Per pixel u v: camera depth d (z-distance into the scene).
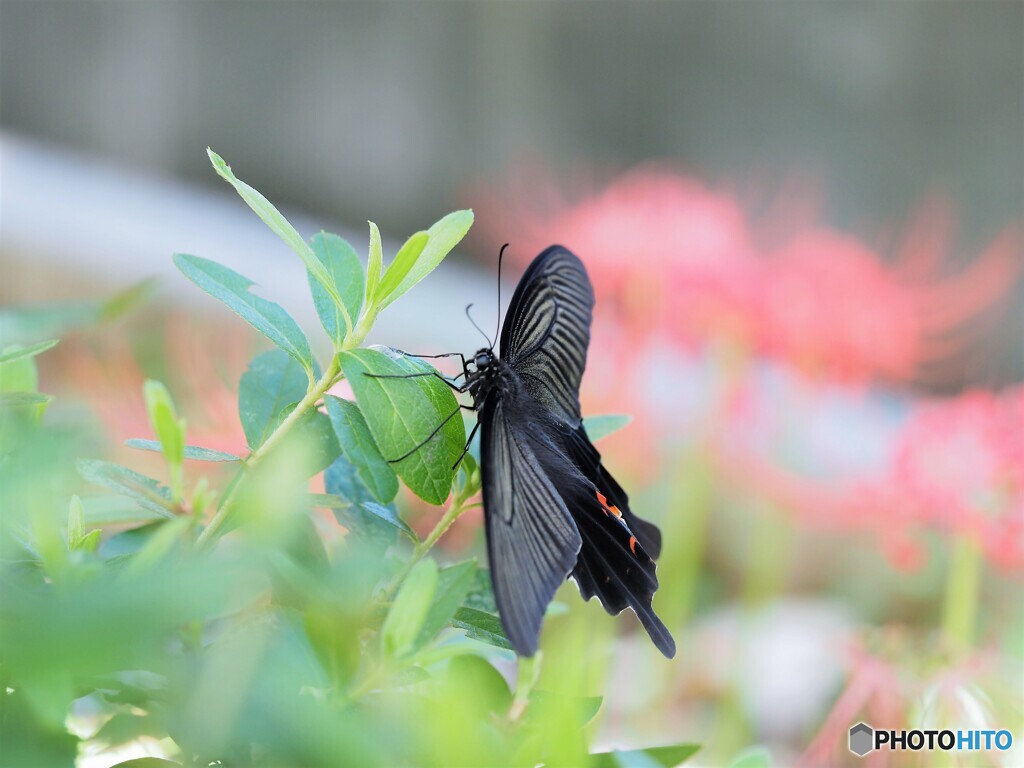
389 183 6.19
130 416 1.43
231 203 5.34
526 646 1.18
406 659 1.17
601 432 1.27
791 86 6.40
